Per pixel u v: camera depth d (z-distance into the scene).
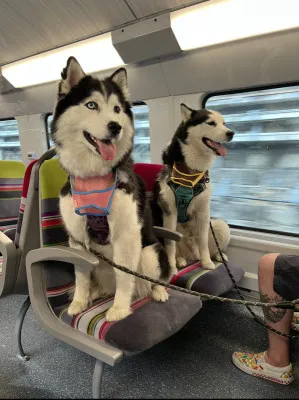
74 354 1.99
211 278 2.07
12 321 2.38
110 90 1.59
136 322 1.47
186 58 2.34
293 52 1.98
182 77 2.47
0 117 4.00
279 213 2.79
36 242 1.82
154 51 2.32
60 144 1.56
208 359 1.91
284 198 2.77
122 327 1.43
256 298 2.59
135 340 1.37
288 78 2.11
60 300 1.74
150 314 1.55
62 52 2.64
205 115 2.23
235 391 1.65
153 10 2.09
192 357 1.93
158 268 1.78
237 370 1.81
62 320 1.60
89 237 1.62
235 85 2.32
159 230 2.16
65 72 1.54
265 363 1.72
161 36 2.17
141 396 1.62
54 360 1.93
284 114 2.58
